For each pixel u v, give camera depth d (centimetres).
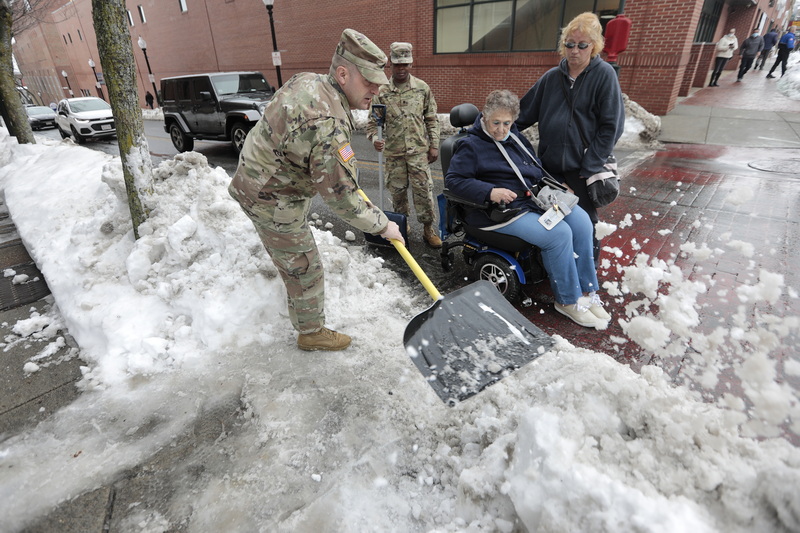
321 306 240
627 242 383
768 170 566
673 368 234
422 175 378
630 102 762
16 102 810
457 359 198
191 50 2100
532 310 297
